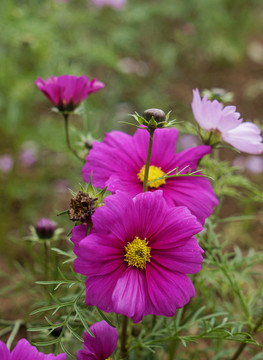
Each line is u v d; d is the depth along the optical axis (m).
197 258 0.40
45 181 0.99
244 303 0.52
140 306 0.39
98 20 1.30
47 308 0.41
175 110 1.21
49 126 0.95
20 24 0.84
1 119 0.98
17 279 0.76
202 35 1.55
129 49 1.36
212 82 1.42
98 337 0.41
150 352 0.55
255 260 0.58
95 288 0.39
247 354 0.67
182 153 0.46
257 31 1.74
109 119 0.97
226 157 1.08
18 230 0.88
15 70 0.89
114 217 0.39
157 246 0.40
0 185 0.96
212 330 0.45
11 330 0.59
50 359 0.39
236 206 0.98
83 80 0.51
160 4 1.49
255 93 1.33
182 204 0.44
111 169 0.45
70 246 0.58
